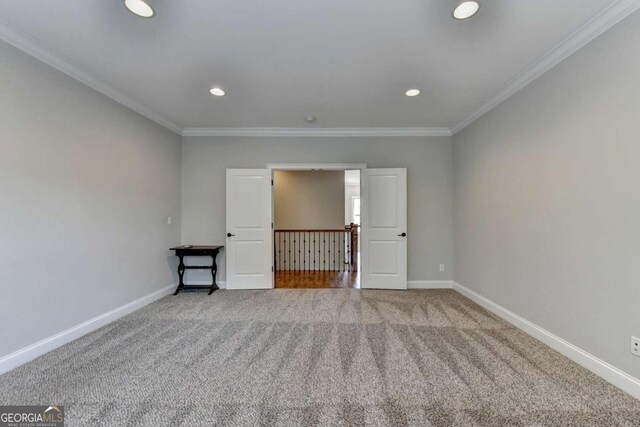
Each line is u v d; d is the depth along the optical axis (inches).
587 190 84.6
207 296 161.2
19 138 88.3
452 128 172.9
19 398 73.2
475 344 101.7
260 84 116.6
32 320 92.0
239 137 179.2
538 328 104.8
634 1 69.8
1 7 73.6
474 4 72.1
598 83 80.7
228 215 176.1
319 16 76.6
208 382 80.0
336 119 159.0
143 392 75.7
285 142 179.2
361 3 71.8
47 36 86.2
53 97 98.4
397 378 81.6
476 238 148.7
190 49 92.6
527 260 110.3
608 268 78.7
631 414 67.2
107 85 117.6
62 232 101.9
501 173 126.7
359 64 101.2
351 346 100.7
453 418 66.3
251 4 72.1
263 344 102.5
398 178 174.1
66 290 103.4
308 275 223.0
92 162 114.3
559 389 76.3
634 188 72.1
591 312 83.9
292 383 79.5
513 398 73.0
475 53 94.3
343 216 279.0
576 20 78.4
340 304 146.6
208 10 74.2
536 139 105.0
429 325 119.0
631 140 72.6
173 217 170.4
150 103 136.4
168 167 165.5
